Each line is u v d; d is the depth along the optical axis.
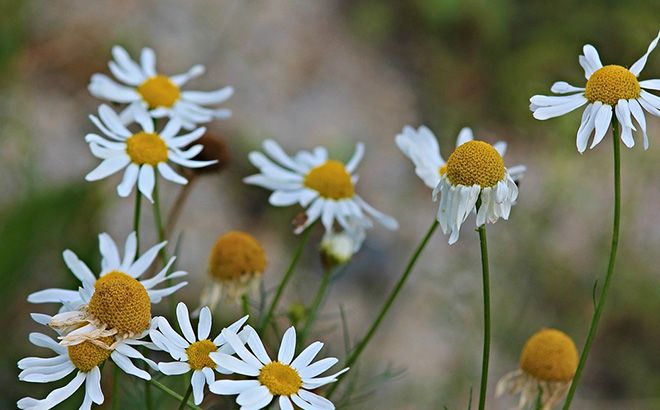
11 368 0.88
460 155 0.62
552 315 1.09
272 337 0.85
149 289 0.64
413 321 1.09
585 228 1.19
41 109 1.15
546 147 1.30
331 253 0.73
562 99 0.65
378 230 1.19
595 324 0.63
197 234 1.11
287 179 0.73
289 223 1.14
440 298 1.08
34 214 0.89
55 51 1.22
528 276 1.10
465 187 0.62
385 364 1.04
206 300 0.72
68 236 0.90
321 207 0.73
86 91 1.20
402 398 1.00
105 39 1.25
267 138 1.25
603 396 1.08
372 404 0.97
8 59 1.08
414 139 0.72
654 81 0.64
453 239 0.62
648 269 1.15
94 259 0.90
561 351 0.69
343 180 0.73
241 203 1.16
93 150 0.68
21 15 1.12
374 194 1.25
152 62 0.76
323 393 0.70
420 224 1.22
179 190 1.14
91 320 0.62
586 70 0.65
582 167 1.22
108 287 0.62
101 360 0.62
